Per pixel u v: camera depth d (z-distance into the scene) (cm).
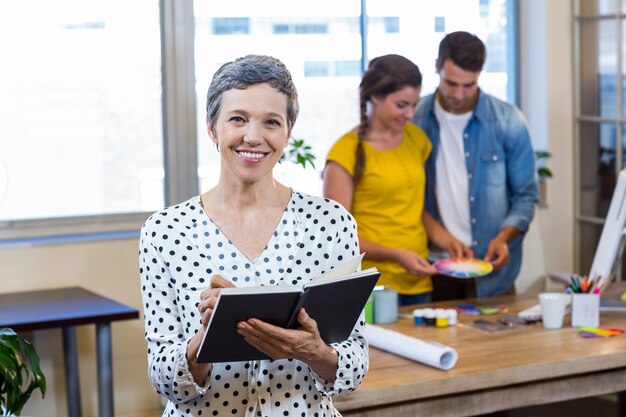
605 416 456
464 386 271
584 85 506
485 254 396
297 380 201
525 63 516
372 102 361
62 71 437
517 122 396
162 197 461
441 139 393
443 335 317
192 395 196
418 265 356
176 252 200
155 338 200
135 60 448
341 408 255
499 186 395
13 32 428
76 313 368
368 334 304
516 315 343
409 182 368
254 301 180
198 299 198
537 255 446
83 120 443
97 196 448
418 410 269
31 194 437
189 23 452
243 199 203
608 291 381
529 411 455
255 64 195
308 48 472
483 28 507
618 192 345
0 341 321
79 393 412
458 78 373
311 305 185
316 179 475
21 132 433
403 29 488
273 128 195
